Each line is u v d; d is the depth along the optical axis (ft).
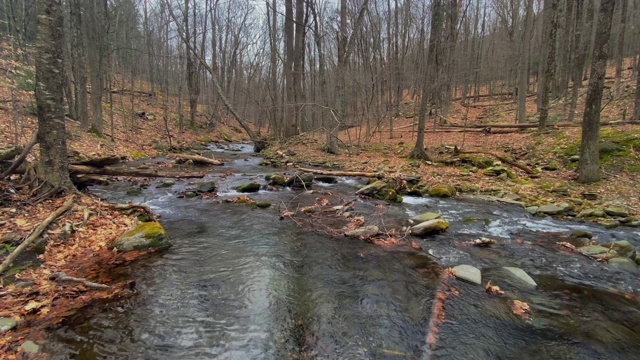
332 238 23.68
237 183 40.52
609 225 26.32
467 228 26.11
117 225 23.32
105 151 51.19
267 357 12.08
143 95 111.65
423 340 13.19
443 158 50.88
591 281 18.11
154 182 39.04
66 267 17.71
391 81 93.76
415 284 17.49
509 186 37.88
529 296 16.57
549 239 23.90
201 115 114.62
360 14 59.98
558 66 87.51
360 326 14.01
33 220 20.81
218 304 15.25
